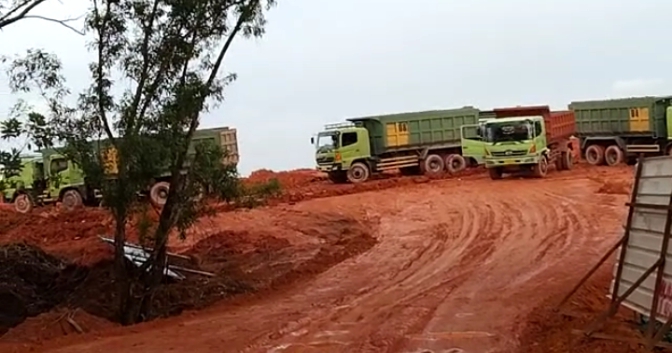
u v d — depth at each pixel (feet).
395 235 79.05
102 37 50.11
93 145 50.34
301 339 40.70
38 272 63.77
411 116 135.13
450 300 48.06
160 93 51.19
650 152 128.88
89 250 75.31
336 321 44.65
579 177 118.42
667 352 31.17
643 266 34.50
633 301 35.06
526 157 119.34
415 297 50.06
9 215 105.40
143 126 50.60
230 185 54.75
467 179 127.65
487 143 121.70
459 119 136.87
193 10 50.96
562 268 56.44
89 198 109.40
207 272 64.64
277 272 64.08
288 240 79.87
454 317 43.29
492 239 72.13
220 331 43.98
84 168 50.08
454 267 60.49
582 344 34.22
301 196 116.67
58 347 42.39
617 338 33.50
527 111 128.57
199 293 57.26
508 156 120.16
